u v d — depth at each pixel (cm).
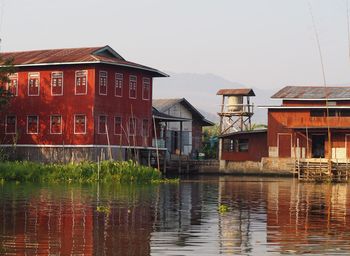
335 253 2303
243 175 8394
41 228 2772
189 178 7356
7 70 7081
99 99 7156
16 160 7094
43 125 7381
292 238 2589
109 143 6775
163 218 3159
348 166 7219
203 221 3064
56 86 7325
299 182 6856
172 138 9531
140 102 7675
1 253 2255
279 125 8425
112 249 2339
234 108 9800
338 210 3647
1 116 7600
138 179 6028
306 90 8694
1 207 3559
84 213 3312
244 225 2941
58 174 5897
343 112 8312
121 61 7444
